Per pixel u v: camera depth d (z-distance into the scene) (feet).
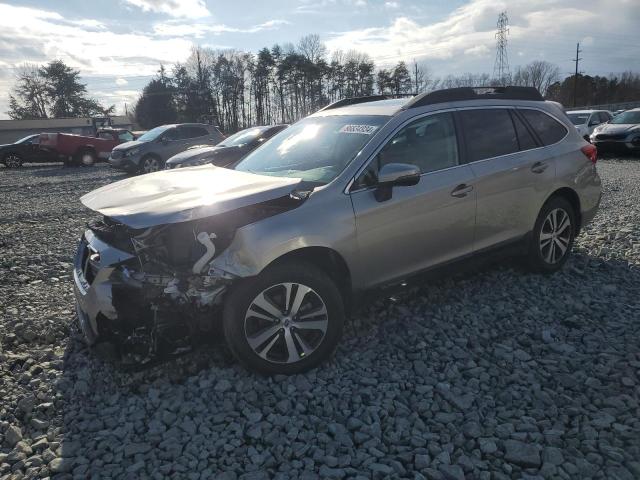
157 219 9.78
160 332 10.38
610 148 56.44
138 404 10.49
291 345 11.11
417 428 9.41
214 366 11.66
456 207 13.58
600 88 255.50
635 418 9.40
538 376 11.04
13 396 10.89
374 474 8.22
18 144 77.46
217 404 10.36
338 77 222.28
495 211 14.60
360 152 12.48
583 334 12.88
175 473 8.46
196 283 10.30
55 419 10.16
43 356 12.60
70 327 14.23
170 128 59.67
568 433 9.12
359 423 9.54
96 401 10.77
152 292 10.18
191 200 10.52
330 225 11.41
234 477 8.35
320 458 8.70
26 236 27.14
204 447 9.12
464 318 13.94
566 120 17.44
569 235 17.02
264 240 10.54
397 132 13.07
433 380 10.96
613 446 8.75
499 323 13.56
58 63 273.95
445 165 13.71
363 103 15.81
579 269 17.48
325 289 11.27
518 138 15.65
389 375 11.25
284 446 9.07
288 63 219.61
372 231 12.06
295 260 11.23
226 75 232.94
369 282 12.36
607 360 11.50
